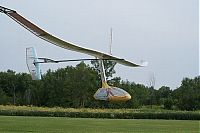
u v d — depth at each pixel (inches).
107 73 3865.7
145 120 2102.6
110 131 1163.9
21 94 4313.5
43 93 3878.0
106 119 2198.6
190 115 2359.7
